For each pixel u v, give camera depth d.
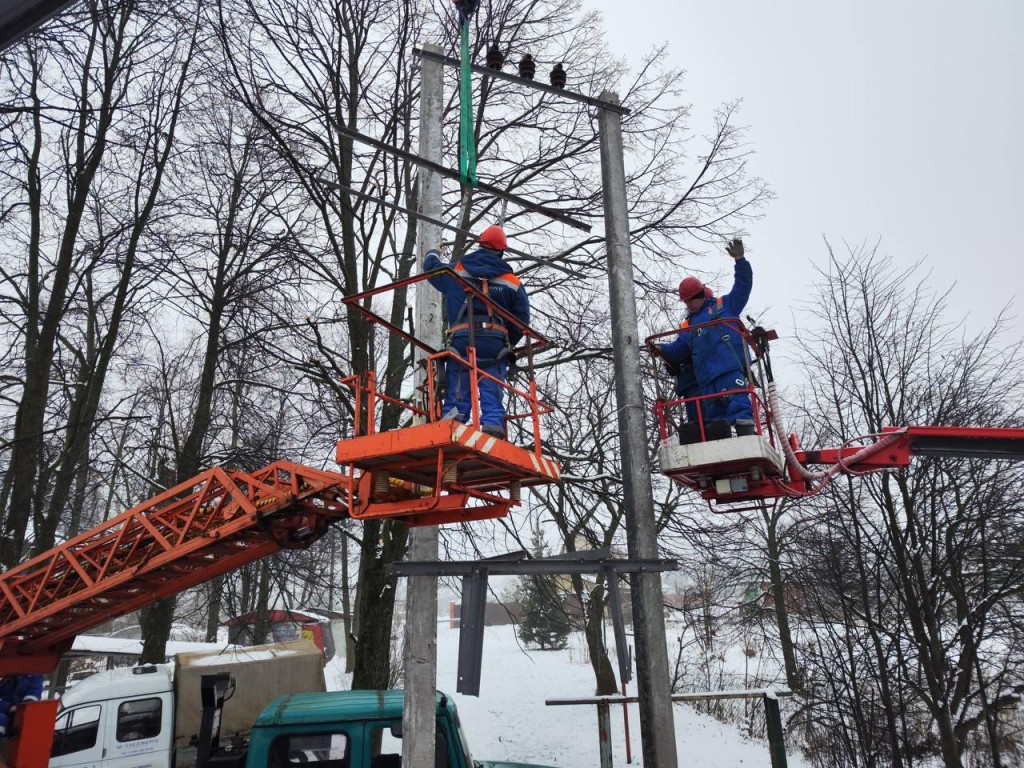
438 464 4.03
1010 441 6.35
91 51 13.91
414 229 12.98
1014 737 12.00
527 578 20.62
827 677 11.41
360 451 4.25
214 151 13.91
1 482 16.09
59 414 17.08
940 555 11.34
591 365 14.88
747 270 6.02
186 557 8.14
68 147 14.42
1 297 14.03
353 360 11.98
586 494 12.66
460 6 6.15
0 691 8.29
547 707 19.20
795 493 6.37
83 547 8.21
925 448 6.46
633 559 5.36
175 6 12.56
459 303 4.87
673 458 5.62
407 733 4.86
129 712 10.30
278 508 7.69
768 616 18.11
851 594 12.13
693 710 17.78
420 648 5.03
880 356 11.57
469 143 6.15
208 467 13.56
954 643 10.63
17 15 2.30
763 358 6.25
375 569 11.45
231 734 10.96
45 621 8.26
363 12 12.77
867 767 10.32
